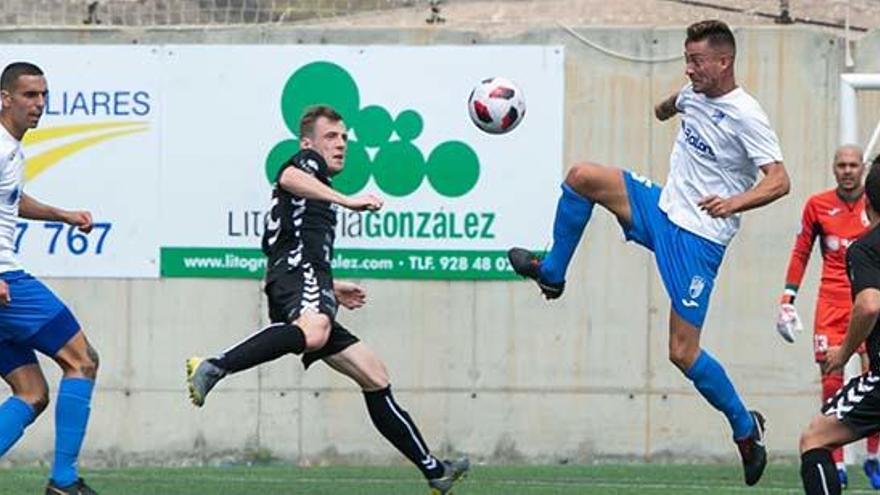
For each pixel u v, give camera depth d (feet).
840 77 110.52
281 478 102.94
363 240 110.73
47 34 111.34
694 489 96.78
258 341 76.95
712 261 76.23
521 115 86.22
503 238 110.63
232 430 110.83
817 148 110.73
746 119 73.61
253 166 111.14
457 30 110.73
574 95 111.04
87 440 111.24
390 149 110.73
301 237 79.97
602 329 110.73
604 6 119.75
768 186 72.64
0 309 78.95
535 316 110.73
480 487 97.60
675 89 110.93
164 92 111.34
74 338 81.10
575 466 109.29
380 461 110.73
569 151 111.04
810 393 110.22
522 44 110.73
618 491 95.81
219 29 111.34
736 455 110.32
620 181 77.15
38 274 111.34
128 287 111.45
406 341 110.93
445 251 110.73
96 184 111.34
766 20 117.70
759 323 110.32
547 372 110.73
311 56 111.04
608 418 110.63
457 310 110.83
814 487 72.54
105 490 95.91
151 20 114.73
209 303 111.45
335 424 110.73
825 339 97.76
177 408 111.24
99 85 111.34
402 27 110.73
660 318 110.52
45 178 111.24
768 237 110.42
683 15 118.93
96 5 114.21
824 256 98.32
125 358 111.45
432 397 110.83
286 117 111.14
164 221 111.34
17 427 80.23
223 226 111.34
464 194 110.52
